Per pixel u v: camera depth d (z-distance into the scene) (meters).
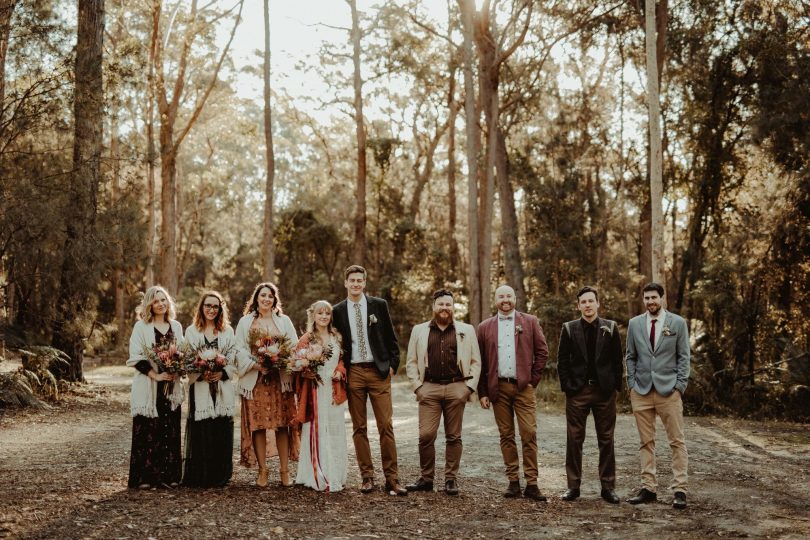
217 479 6.60
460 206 45.81
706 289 17.81
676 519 5.86
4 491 6.12
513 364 6.74
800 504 6.41
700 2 19.62
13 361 18.41
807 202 17.05
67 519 5.24
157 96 25.98
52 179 13.48
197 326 6.79
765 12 18.41
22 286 14.28
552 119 29.56
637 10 21.45
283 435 6.80
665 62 21.67
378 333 6.78
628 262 27.11
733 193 21.61
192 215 43.12
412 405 15.92
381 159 35.19
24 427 10.83
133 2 25.77
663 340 6.59
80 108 13.66
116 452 8.66
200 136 40.97
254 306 6.97
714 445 10.35
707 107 20.16
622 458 9.00
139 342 6.52
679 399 6.52
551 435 11.21
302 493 6.48
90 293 14.13
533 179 27.75
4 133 13.14
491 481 7.48
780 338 17.11
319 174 42.12
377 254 35.97
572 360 6.80
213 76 27.95
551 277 27.47
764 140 17.88
